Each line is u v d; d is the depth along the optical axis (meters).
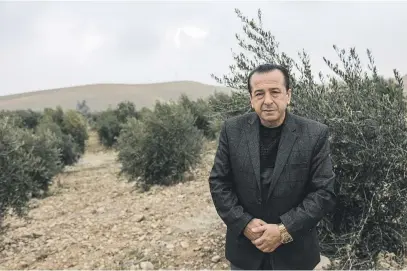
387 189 3.26
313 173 2.07
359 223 3.51
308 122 2.11
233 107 4.73
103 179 11.53
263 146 2.13
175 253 4.29
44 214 7.44
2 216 6.53
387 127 3.40
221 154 2.20
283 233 2.00
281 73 2.03
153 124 9.39
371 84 3.79
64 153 15.85
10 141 6.58
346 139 3.47
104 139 23.23
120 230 5.46
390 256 3.58
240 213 2.09
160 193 7.98
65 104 95.38
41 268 4.35
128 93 102.38
